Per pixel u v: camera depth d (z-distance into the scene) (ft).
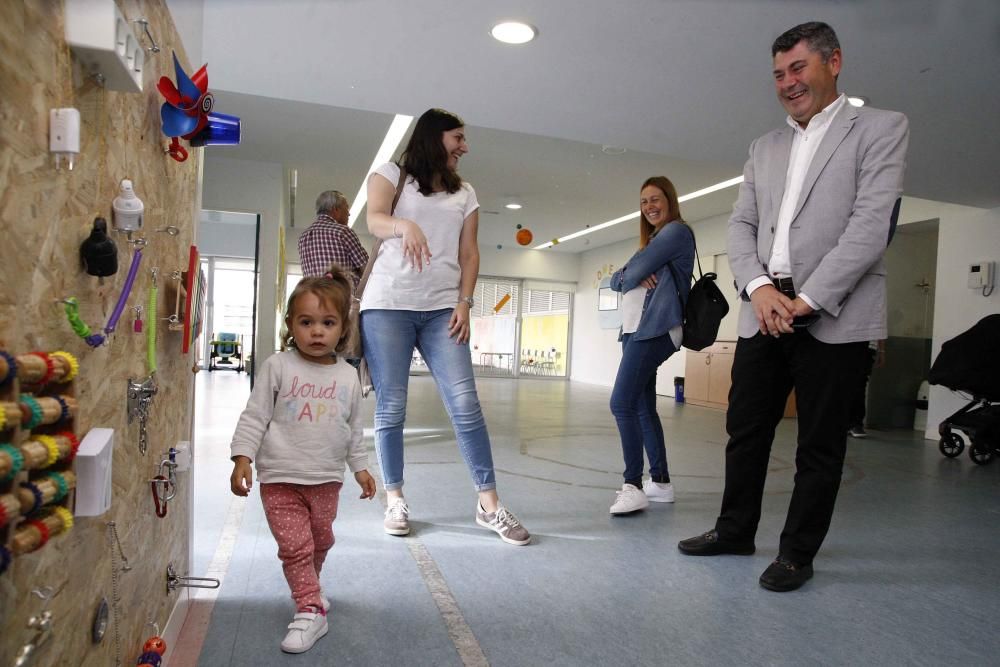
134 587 3.48
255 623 4.81
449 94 10.99
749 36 8.64
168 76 3.84
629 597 5.58
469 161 21.24
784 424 20.95
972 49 8.72
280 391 4.78
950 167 13.89
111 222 2.89
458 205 7.09
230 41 9.09
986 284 17.71
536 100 11.14
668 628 5.01
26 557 2.16
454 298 7.13
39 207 2.17
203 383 28.48
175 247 4.17
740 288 6.52
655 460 9.02
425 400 22.98
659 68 9.72
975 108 10.65
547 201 26.68
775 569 5.98
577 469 11.30
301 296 4.79
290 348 4.98
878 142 5.64
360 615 5.01
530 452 12.94
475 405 7.05
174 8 4.14
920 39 8.50
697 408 25.41
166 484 3.87
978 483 11.98
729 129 12.30
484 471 7.07
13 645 2.08
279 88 10.86
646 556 6.64
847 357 5.80
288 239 36.47
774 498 9.66
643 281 8.05
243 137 18.99
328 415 4.83
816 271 5.65
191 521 5.24
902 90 10.12
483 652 4.50
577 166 21.33
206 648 4.41
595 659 4.48
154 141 3.56
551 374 42.42
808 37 5.80
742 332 6.66
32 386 2.20
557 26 8.53
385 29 8.70
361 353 7.19
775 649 4.74
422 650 4.49
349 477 9.76
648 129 12.46
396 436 7.01
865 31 8.36
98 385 2.80
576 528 7.57
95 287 2.74
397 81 10.46
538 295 41.93
